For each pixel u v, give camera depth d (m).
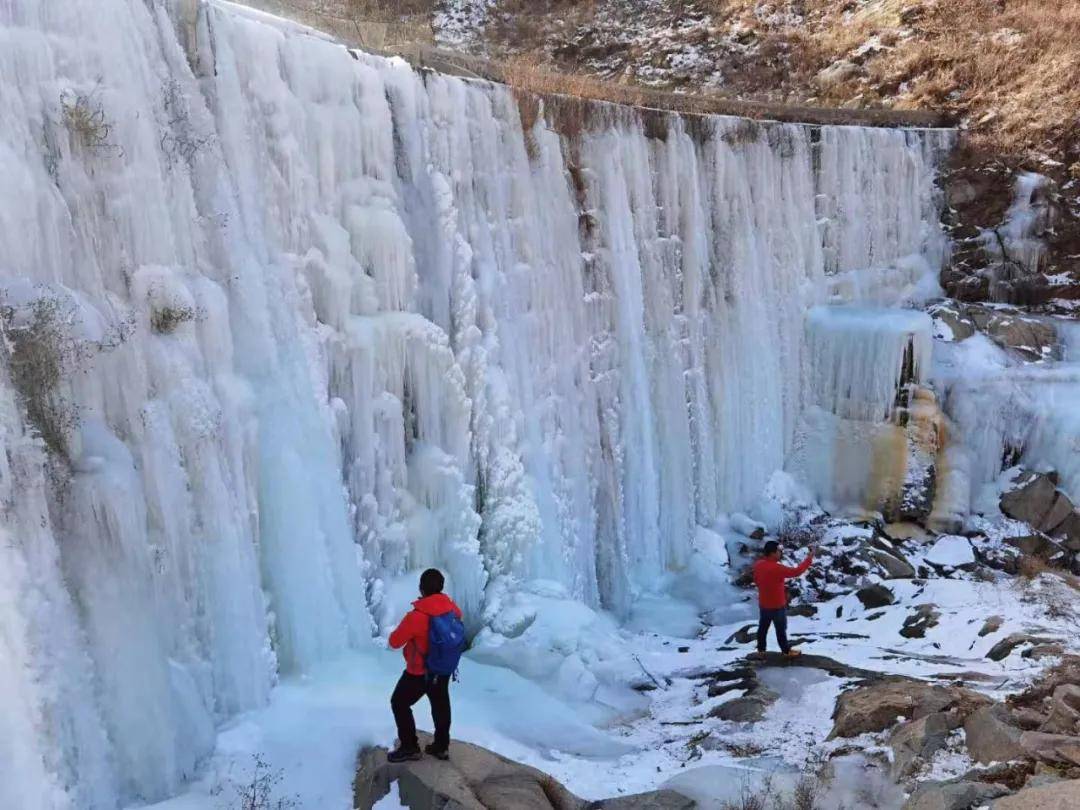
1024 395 16.20
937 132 19.56
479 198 11.35
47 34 6.37
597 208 13.66
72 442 5.89
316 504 8.11
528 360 11.81
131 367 6.54
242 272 7.79
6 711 5.10
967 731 7.20
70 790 5.40
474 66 13.09
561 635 10.16
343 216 9.29
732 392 16.06
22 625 5.30
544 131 12.57
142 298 6.81
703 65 25.59
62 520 5.78
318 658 7.98
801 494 16.77
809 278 17.61
